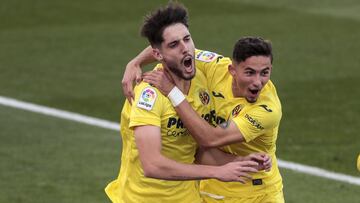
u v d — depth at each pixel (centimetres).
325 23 4681
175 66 1844
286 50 4253
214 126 2023
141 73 2039
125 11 4912
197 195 2014
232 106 1997
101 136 3225
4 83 3831
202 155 2014
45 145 3120
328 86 3753
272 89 2005
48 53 4234
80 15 4850
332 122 3353
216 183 2125
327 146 3122
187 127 1888
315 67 4012
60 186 2772
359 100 3581
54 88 3766
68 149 3083
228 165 1827
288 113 3447
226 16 4819
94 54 4216
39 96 3669
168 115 1883
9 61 4122
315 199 2691
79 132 3262
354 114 3428
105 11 4912
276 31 4556
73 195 2702
